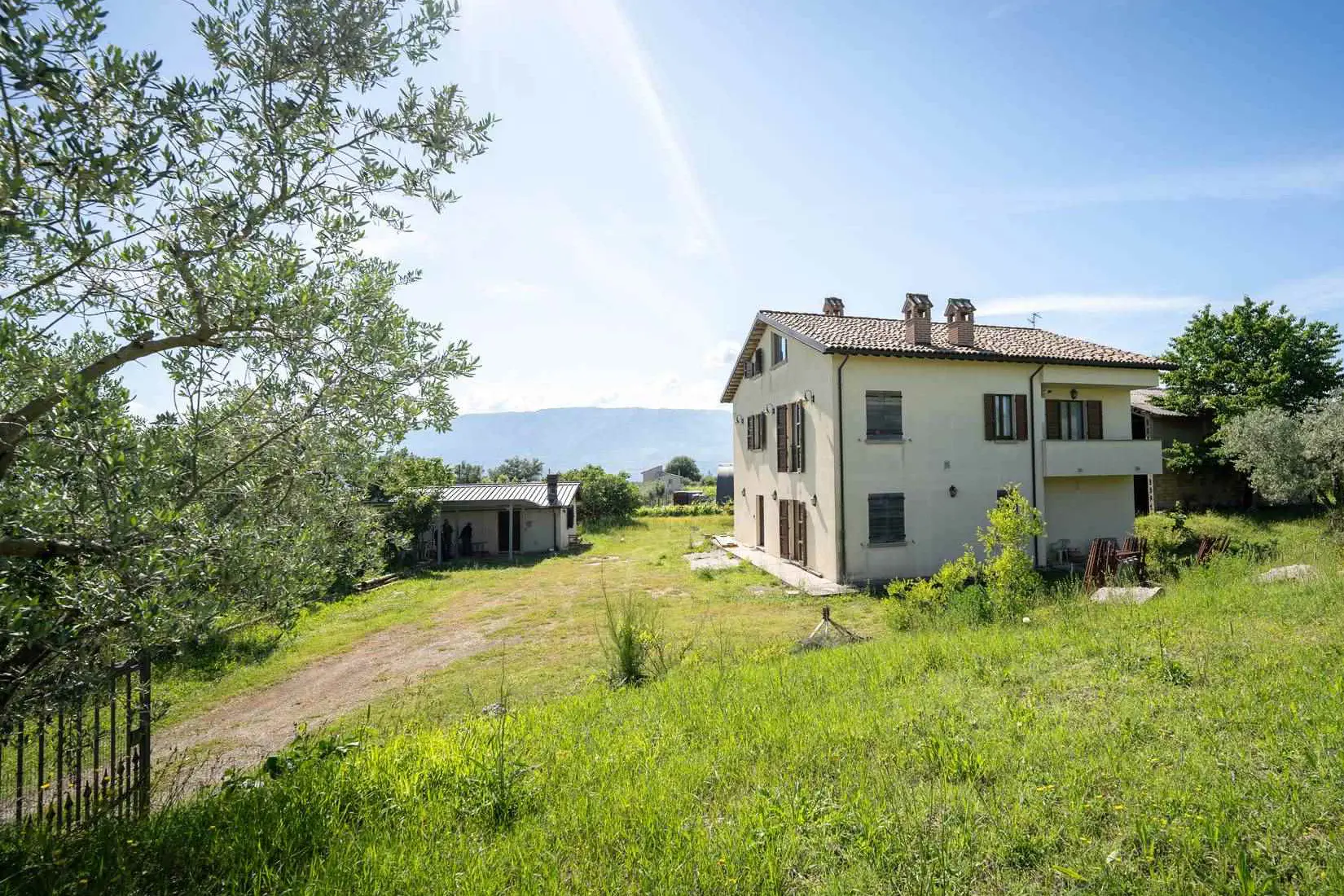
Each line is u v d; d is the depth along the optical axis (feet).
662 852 10.68
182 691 33.32
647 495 190.29
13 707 11.03
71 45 9.46
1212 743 12.78
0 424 9.59
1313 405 70.69
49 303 11.12
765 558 70.90
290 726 28.04
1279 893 8.22
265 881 10.27
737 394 89.35
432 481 65.16
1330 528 61.21
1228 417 87.04
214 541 11.57
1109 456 62.80
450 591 60.95
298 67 12.01
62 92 9.24
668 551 84.58
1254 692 15.08
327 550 15.66
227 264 11.24
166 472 11.09
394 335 14.71
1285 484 68.44
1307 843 9.30
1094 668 18.93
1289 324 88.99
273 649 40.22
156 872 10.95
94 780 13.51
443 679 33.58
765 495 75.31
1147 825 9.96
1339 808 9.96
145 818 13.62
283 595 14.08
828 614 35.01
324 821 12.28
